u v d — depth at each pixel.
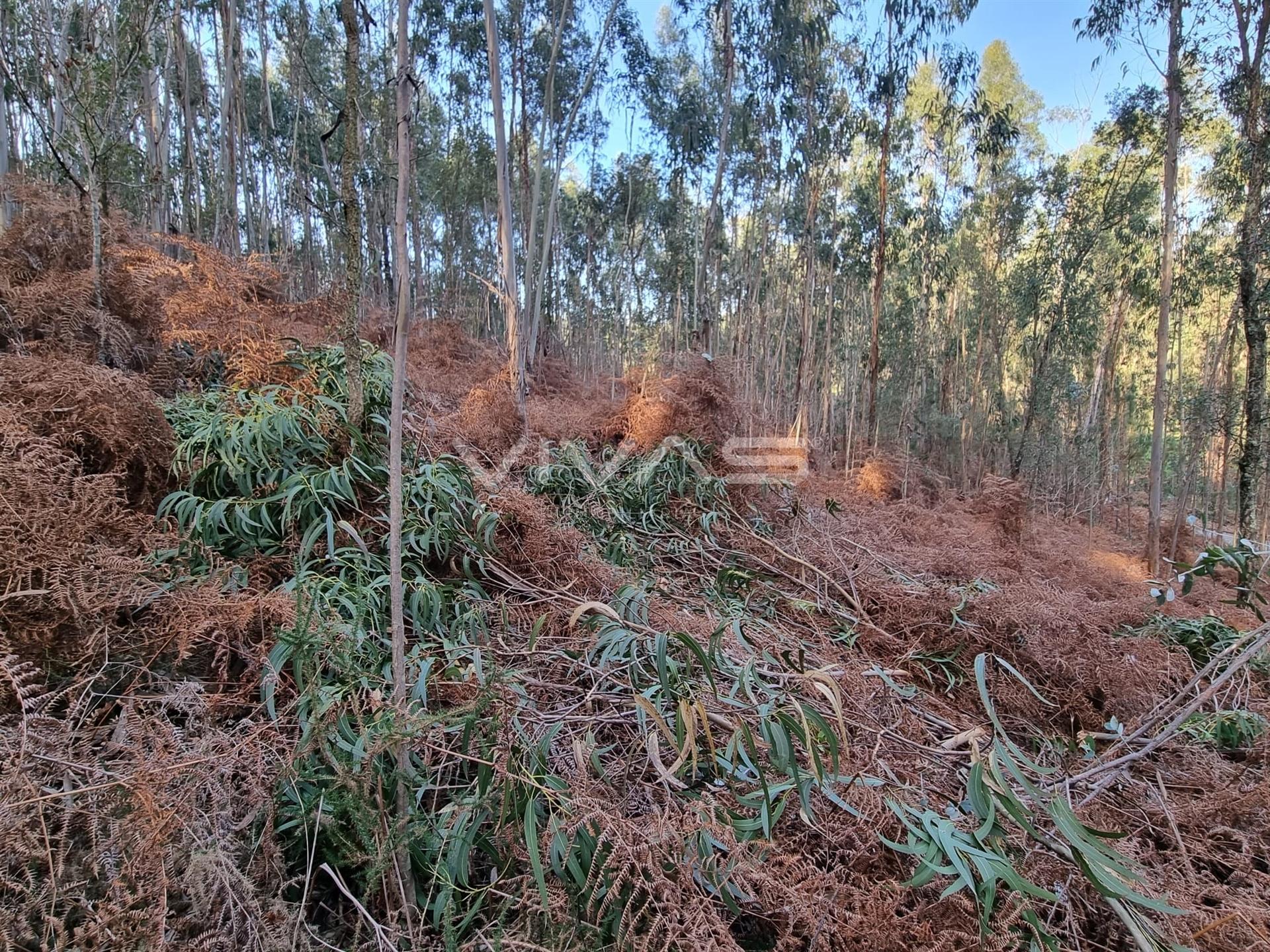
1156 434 5.55
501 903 0.98
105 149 2.96
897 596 2.75
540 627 1.42
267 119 8.02
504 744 1.13
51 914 0.78
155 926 0.80
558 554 2.31
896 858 1.14
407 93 1.03
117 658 1.29
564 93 8.41
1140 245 9.11
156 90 5.43
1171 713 1.89
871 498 6.08
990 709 1.19
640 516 3.24
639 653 1.53
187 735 1.14
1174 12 5.25
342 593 1.60
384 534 1.99
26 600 1.17
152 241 3.64
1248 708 2.03
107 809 0.89
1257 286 4.63
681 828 1.01
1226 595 4.41
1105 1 5.69
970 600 2.63
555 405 5.84
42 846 0.85
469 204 10.84
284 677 1.36
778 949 0.95
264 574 1.77
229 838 0.93
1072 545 6.64
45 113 3.76
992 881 0.93
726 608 2.29
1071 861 1.12
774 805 1.11
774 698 1.29
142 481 1.98
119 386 1.90
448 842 1.03
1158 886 1.17
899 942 0.94
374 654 1.41
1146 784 1.60
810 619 2.52
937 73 8.98
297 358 2.66
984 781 1.09
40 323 2.48
